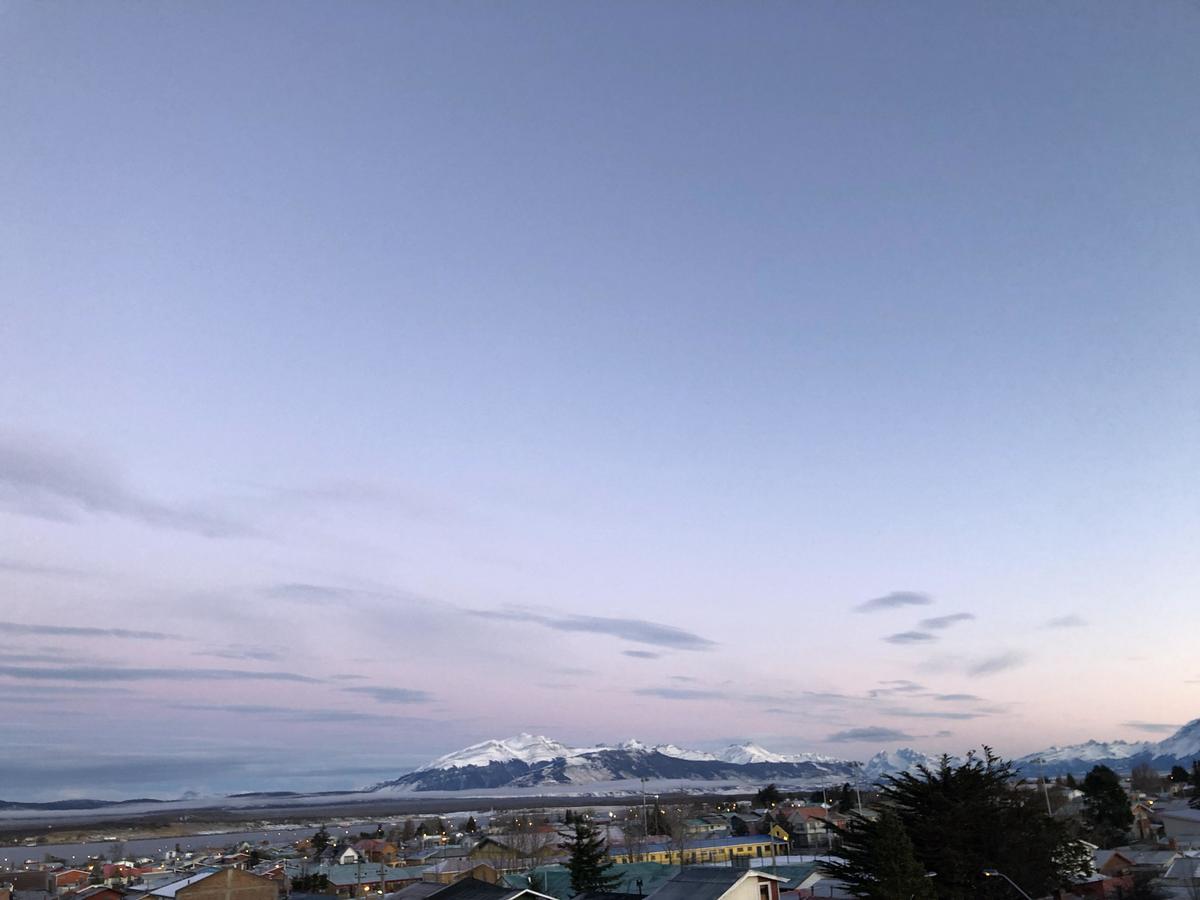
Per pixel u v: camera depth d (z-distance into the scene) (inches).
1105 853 4269.2
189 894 4126.5
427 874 5974.4
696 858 5871.1
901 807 3065.9
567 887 4170.8
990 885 2716.5
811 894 3489.2
